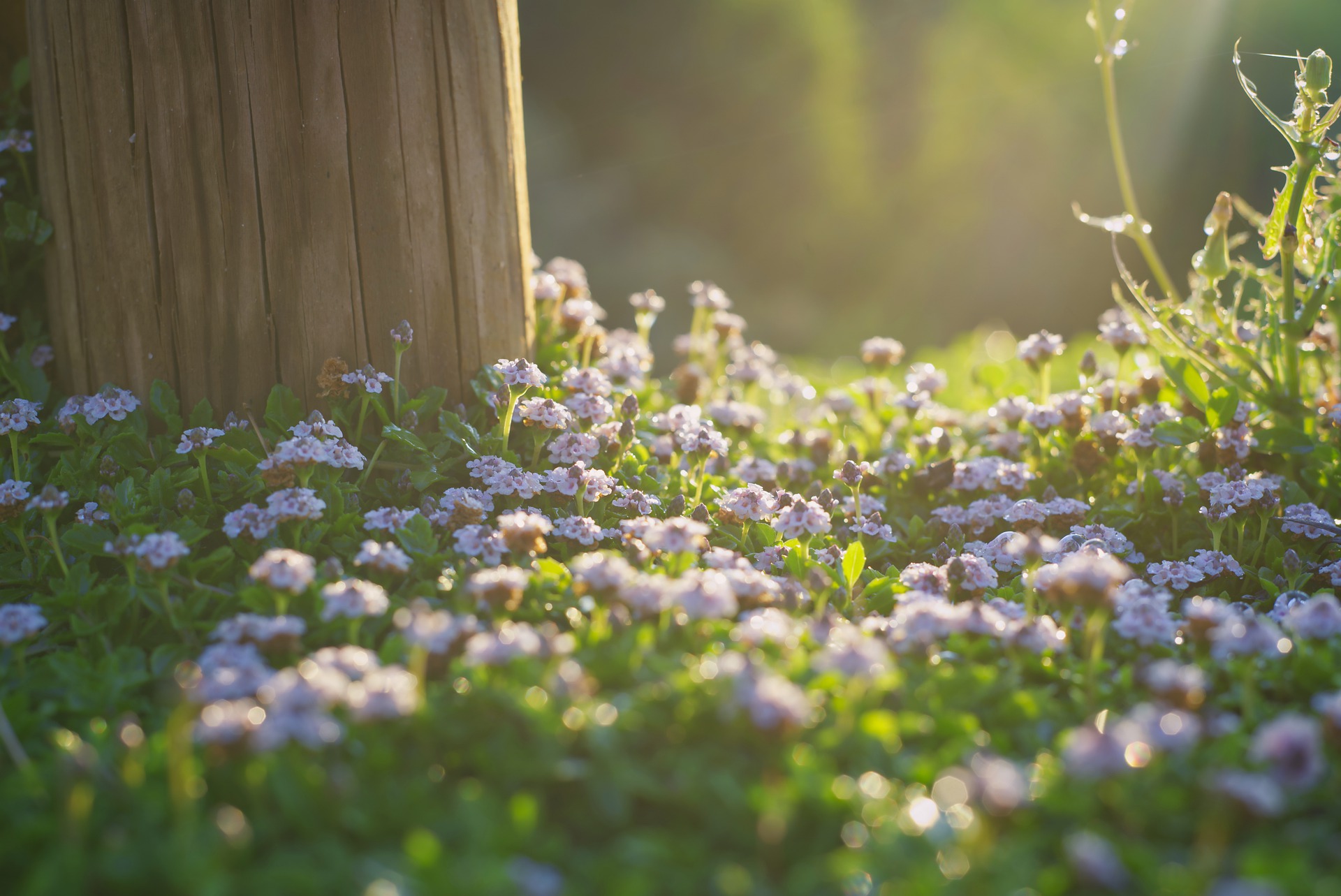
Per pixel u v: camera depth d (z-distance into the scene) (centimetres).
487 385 294
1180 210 933
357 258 277
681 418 325
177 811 151
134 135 271
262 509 253
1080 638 221
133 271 278
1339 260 303
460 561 233
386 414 272
